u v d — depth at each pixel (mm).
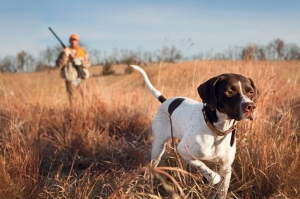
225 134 2840
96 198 3131
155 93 4105
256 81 4637
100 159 4184
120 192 2707
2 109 5695
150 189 2939
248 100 2604
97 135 4723
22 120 5164
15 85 6785
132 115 5508
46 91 6695
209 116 2854
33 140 4332
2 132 4492
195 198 3078
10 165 3436
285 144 3520
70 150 4398
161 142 3742
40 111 5535
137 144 4543
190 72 5820
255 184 3281
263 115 4184
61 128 5055
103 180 3256
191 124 3086
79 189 2951
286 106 5133
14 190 3020
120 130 5203
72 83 7074
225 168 3002
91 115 5414
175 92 5391
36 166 3584
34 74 7258
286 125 4188
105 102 6066
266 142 3469
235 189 3326
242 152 3539
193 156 2965
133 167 3797
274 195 3061
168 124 3707
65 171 3928
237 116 2613
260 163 3332
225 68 5191
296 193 2939
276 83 5309
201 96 2854
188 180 3213
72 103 6016
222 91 2730
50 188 3266
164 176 3506
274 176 3195
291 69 6008
